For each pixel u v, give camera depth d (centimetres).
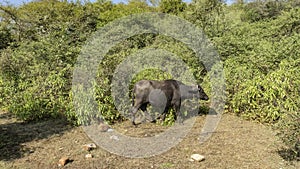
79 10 1281
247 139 522
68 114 609
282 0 1688
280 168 407
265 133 555
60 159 432
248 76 695
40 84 700
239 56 856
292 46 770
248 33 1120
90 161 436
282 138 425
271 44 864
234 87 700
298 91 584
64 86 683
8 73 804
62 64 775
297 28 1105
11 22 1280
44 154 465
